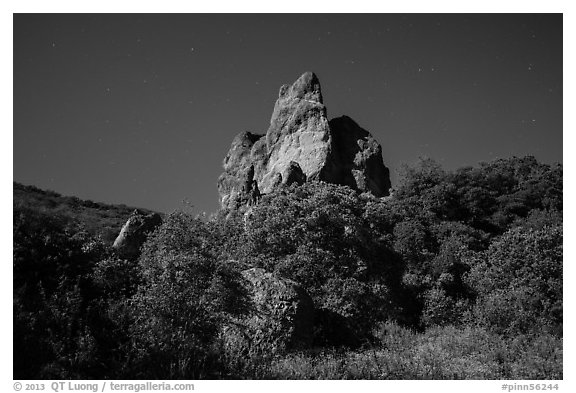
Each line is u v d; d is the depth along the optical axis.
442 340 18.03
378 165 57.62
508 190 39.38
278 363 14.86
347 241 24.92
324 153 54.56
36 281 13.49
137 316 13.85
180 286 15.61
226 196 62.56
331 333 18.27
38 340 11.68
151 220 26.69
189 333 14.47
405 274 24.91
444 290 23.47
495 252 25.34
